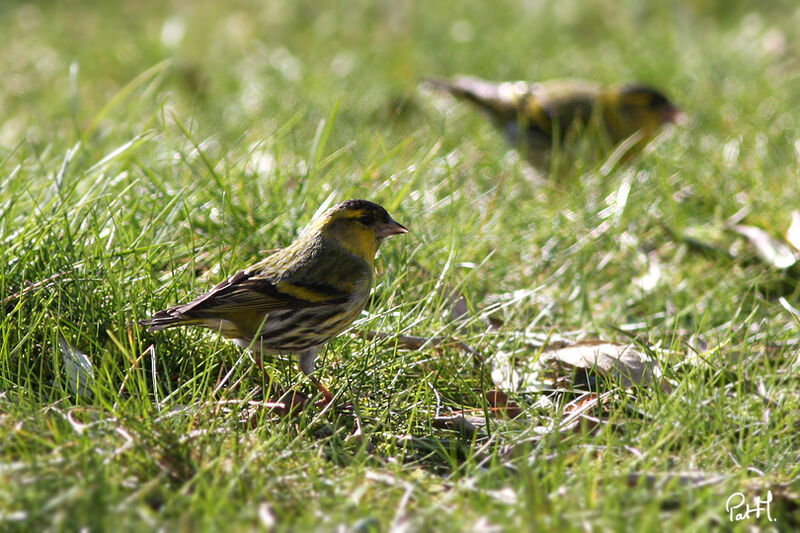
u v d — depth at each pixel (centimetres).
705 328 1063
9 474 633
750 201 1331
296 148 1382
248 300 861
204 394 819
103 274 937
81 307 895
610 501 632
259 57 2203
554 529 593
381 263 1087
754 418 820
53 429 697
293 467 718
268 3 2678
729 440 790
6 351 834
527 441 770
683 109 1798
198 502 622
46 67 2155
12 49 2322
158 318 840
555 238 1239
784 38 2312
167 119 1744
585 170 1499
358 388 867
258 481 659
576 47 2331
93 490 611
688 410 786
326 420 833
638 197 1348
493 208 1304
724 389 861
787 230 1250
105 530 582
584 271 1170
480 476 682
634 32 2439
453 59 2155
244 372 888
